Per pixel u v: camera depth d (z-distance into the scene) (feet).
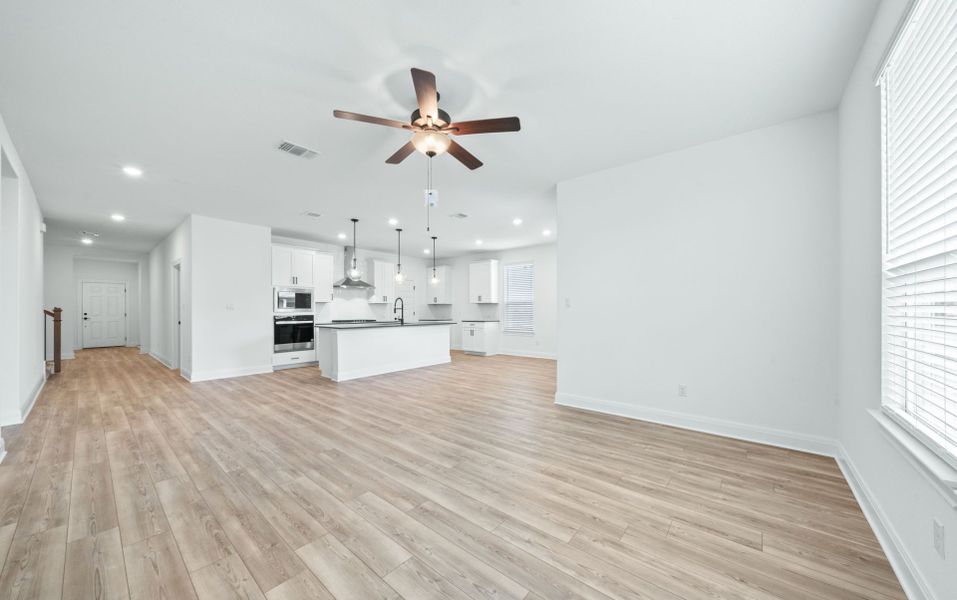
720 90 7.91
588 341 12.81
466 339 29.60
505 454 9.08
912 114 5.06
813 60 6.95
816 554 5.41
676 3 5.57
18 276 11.07
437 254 31.30
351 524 6.16
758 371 9.77
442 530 6.00
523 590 4.72
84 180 12.73
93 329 30.71
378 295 28.35
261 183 13.23
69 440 9.91
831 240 8.82
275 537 5.81
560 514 6.47
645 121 9.18
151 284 26.55
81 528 6.02
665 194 11.10
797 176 9.20
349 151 10.62
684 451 9.22
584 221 12.80
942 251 4.41
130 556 5.35
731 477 7.82
